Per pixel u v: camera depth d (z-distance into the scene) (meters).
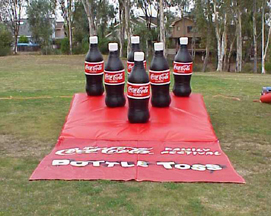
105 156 4.05
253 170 3.82
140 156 4.06
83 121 5.00
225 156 4.12
